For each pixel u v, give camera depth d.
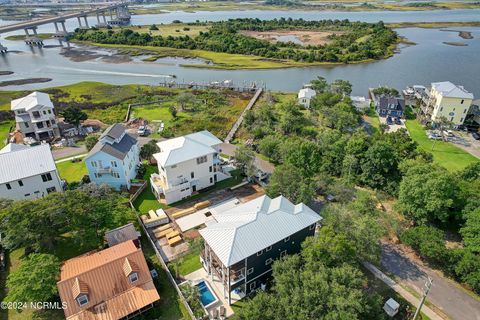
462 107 81.00
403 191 48.09
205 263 40.22
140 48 188.12
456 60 153.88
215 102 102.69
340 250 34.53
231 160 66.88
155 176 58.47
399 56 163.88
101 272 34.09
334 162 61.69
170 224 48.84
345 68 147.12
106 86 120.62
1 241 41.69
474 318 35.03
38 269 33.81
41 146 54.38
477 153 71.50
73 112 80.94
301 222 38.88
